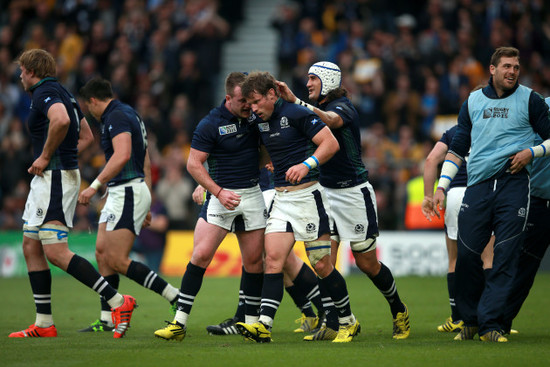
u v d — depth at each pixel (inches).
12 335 981.8
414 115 2507.4
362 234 954.7
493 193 898.7
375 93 2516.0
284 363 725.3
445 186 946.7
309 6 2800.2
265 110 882.8
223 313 1294.3
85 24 2859.3
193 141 916.0
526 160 881.5
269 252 890.7
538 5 2714.1
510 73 892.0
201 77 2659.9
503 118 900.0
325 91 960.3
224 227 918.4
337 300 916.6
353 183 952.3
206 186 898.1
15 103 2679.6
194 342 912.9
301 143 888.3
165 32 2748.5
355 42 2672.2
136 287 1866.4
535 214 978.7
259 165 971.9
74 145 996.6
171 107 2642.7
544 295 1534.2
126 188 1037.8
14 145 2529.5
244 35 3117.6
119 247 1030.4
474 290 928.9
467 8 2684.5
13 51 2876.5
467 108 931.3
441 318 1205.7
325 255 900.0
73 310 1374.3
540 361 733.9
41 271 992.9
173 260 2236.7
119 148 1014.4
